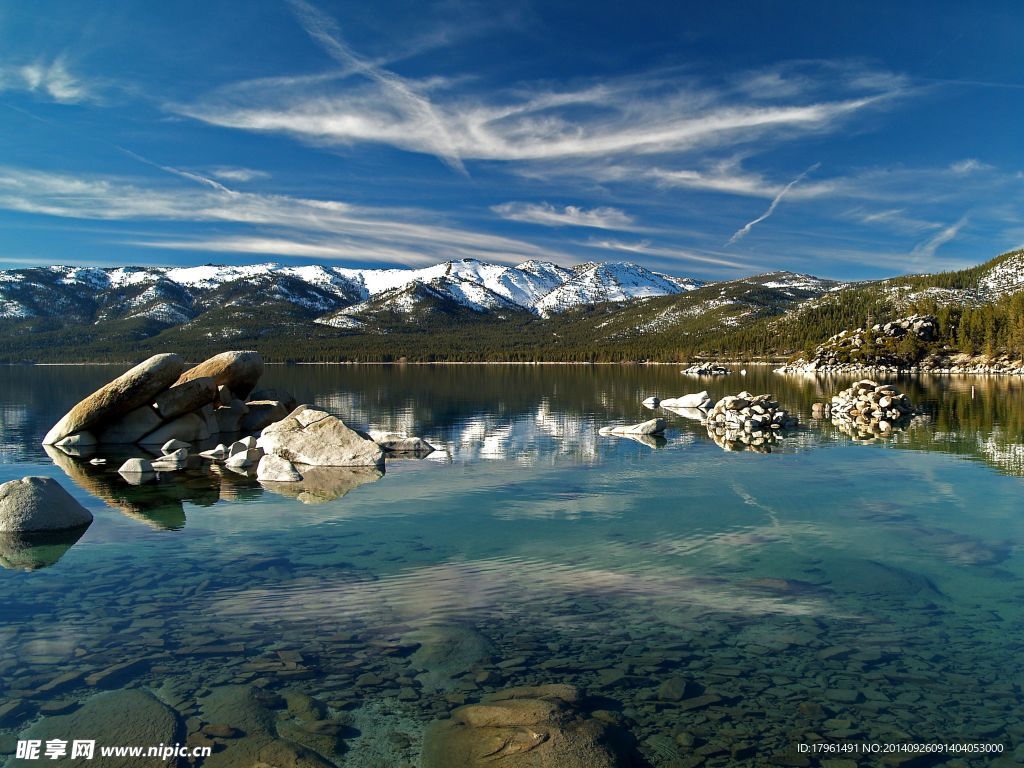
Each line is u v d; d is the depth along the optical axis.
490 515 16.48
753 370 148.12
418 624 9.65
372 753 6.51
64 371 148.12
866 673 8.19
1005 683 7.92
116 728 6.88
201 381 34.47
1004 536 14.24
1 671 8.19
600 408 49.56
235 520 16.14
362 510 17.16
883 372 131.62
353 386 82.81
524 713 7.12
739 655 8.66
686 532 14.73
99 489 20.47
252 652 8.76
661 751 6.62
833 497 18.36
